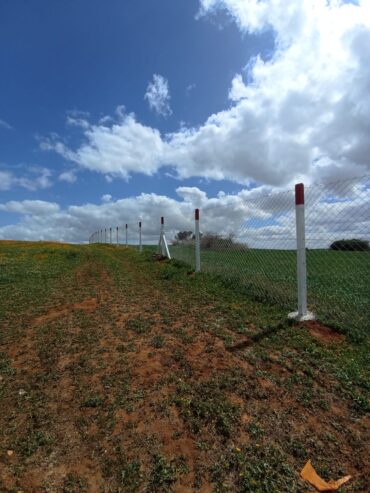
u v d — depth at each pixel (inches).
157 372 124.9
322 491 69.3
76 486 72.8
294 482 71.7
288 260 251.4
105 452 83.3
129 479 74.1
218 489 70.6
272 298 213.8
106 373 126.4
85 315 209.5
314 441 84.3
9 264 478.0
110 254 783.7
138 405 103.1
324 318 172.4
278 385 112.3
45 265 488.1
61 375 127.1
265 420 93.4
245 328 169.0
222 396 105.9
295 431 88.5
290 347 143.3
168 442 85.9
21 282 338.3
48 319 204.7
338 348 139.9
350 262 159.9
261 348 143.3
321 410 97.9
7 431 93.4
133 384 116.6
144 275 378.0
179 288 281.9
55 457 82.3
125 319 196.2
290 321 172.7
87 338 166.1
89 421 96.4
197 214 339.6
